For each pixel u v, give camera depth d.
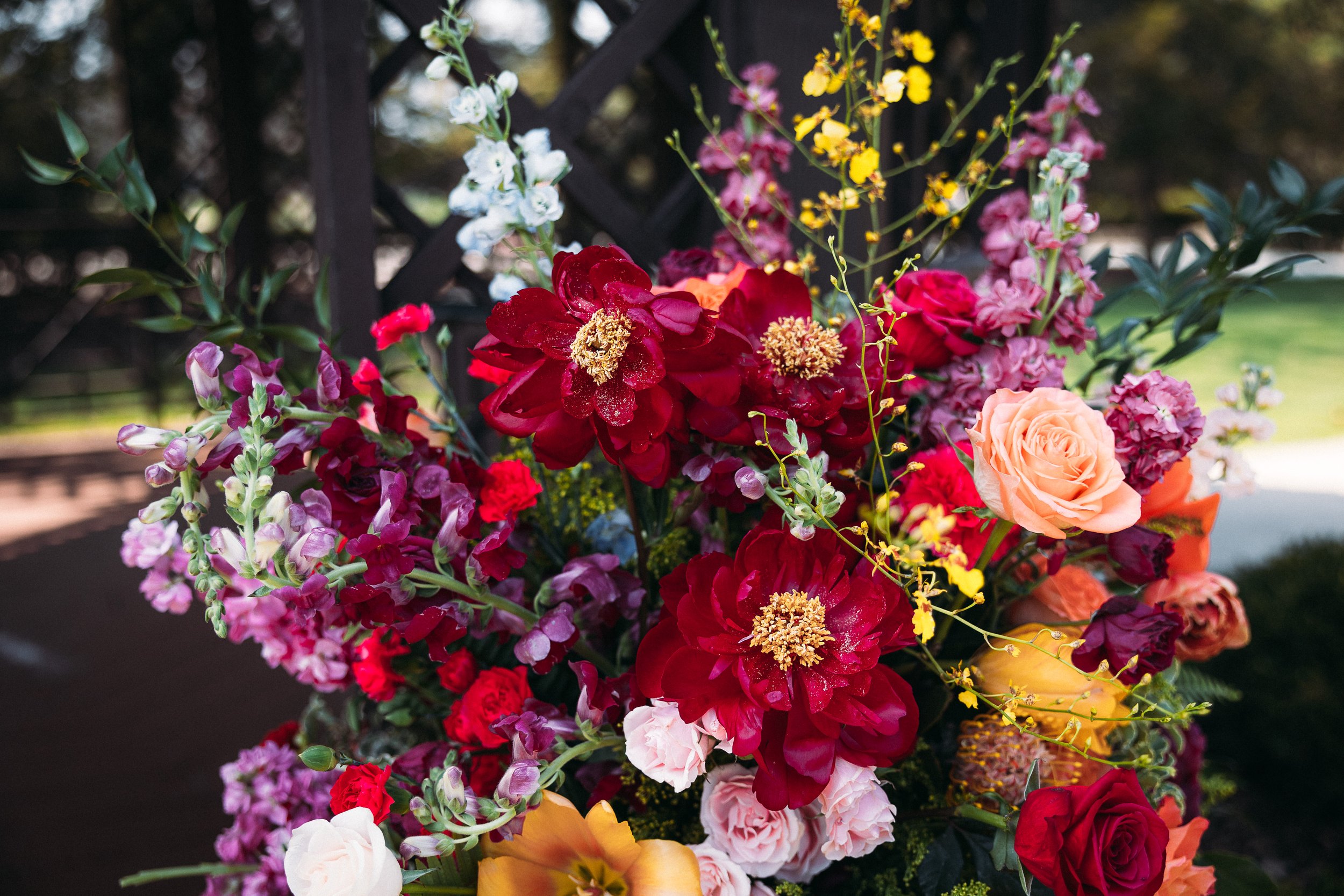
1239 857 1.26
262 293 1.36
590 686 0.94
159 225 6.95
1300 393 8.90
